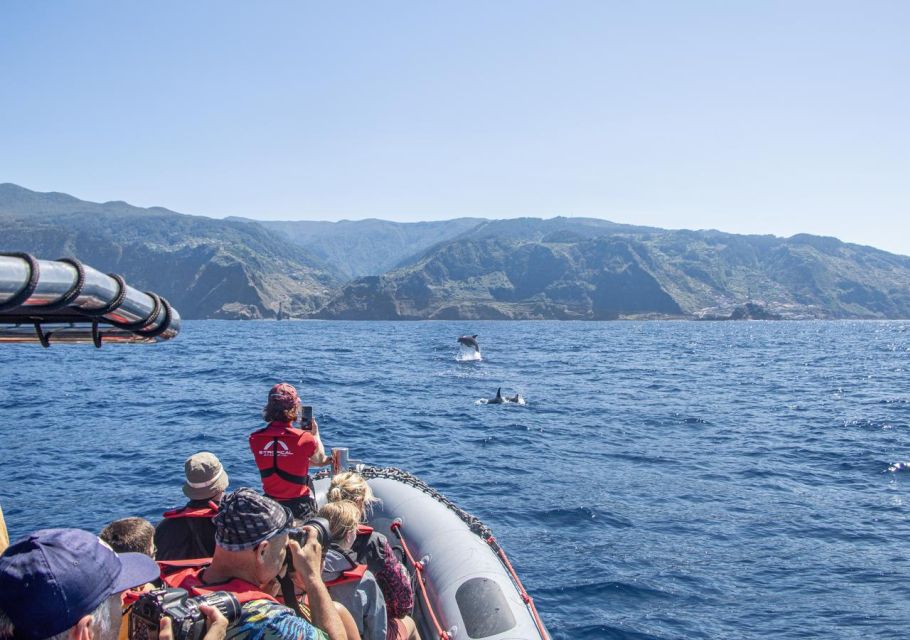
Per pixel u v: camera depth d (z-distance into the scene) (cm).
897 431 2428
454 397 3303
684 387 3953
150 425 2280
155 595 268
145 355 6128
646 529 1276
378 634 411
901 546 1199
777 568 1096
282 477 505
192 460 468
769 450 2053
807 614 941
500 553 630
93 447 1906
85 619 215
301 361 5594
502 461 1856
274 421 514
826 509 1422
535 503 1434
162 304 390
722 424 2548
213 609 265
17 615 207
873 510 1418
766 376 4794
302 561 324
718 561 1123
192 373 4281
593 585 1021
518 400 3166
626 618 925
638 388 3859
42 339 397
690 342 10894
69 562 216
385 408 2853
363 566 411
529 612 556
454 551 605
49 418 2422
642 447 2078
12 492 1444
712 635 884
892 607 962
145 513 1314
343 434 2220
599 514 1358
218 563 308
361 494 452
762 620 924
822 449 2075
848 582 1045
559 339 11800
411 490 711
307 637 279
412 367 5166
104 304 336
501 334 14075
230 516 306
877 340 12219
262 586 312
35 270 275
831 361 6594
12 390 3250
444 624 546
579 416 2711
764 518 1355
